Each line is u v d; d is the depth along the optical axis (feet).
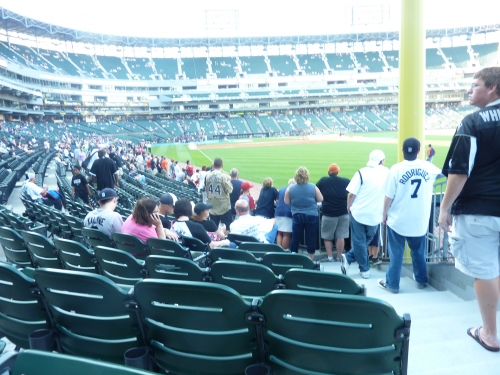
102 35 208.64
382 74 221.66
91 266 11.30
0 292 7.55
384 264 18.72
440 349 9.19
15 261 14.30
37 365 4.10
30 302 7.30
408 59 16.79
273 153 110.11
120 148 103.91
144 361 6.44
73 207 27.14
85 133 178.40
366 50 240.12
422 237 14.38
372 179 16.07
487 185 8.19
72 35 199.41
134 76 223.92
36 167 60.23
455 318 11.07
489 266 8.61
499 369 8.04
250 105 231.91
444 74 207.10
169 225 18.01
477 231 8.42
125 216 21.71
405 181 13.55
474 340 9.53
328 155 98.43
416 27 16.53
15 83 148.36
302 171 19.44
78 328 7.06
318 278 8.33
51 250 11.98
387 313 5.50
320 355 5.97
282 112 235.61
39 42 202.90
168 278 9.85
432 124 188.75
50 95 186.80
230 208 26.76
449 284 14.43
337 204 19.20
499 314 10.89
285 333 6.08
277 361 6.36
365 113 219.61
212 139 189.78
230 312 6.17
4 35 186.19
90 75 209.77
